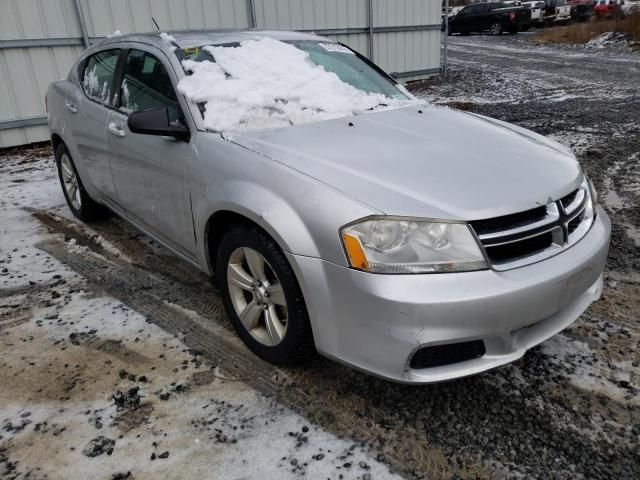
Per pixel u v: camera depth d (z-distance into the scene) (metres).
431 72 14.61
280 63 3.35
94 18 8.12
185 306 3.24
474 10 27.27
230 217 2.63
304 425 2.25
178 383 2.54
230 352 2.76
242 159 2.53
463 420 2.26
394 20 13.12
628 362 2.59
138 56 3.43
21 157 7.44
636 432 2.17
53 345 2.88
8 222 4.79
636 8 24.94
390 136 2.78
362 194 2.14
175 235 3.13
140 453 2.13
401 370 2.04
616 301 3.12
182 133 2.84
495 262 2.09
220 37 3.45
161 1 8.76
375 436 2.18
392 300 1.97
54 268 3.83
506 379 2.50
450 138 2.79
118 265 3.84
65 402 2.44
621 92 10.92
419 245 2.02
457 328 1.98
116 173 3.59
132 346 2.85
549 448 2.10
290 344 2.41
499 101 10.65
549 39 22.66
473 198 2.15
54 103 4.51
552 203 2.26
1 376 2.64
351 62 3.84
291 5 10.66
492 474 1.99
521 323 2.09
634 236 3.96
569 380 2.48
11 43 7.45
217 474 2.02
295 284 2.28
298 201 2.21
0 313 3.23
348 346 2.15
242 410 2.35
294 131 2.83
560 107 9.54
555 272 2.13
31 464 2.10
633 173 5.41
